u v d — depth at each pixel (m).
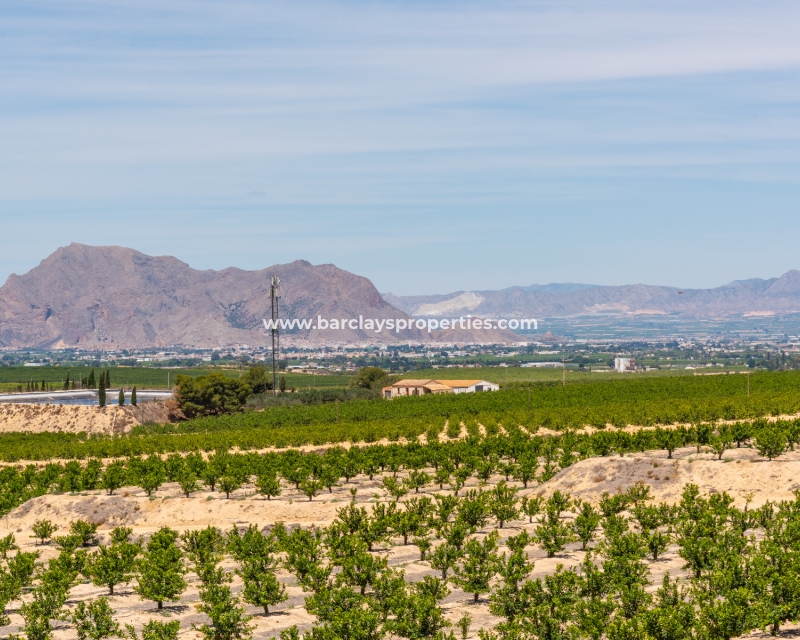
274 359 180.12
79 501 71.56
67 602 44.72
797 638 33.56
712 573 39.06
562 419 107.69
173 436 118.31
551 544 49.94
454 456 82.06
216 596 40.41
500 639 35.00
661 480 64.94
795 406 99.00
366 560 42.94
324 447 104.44
